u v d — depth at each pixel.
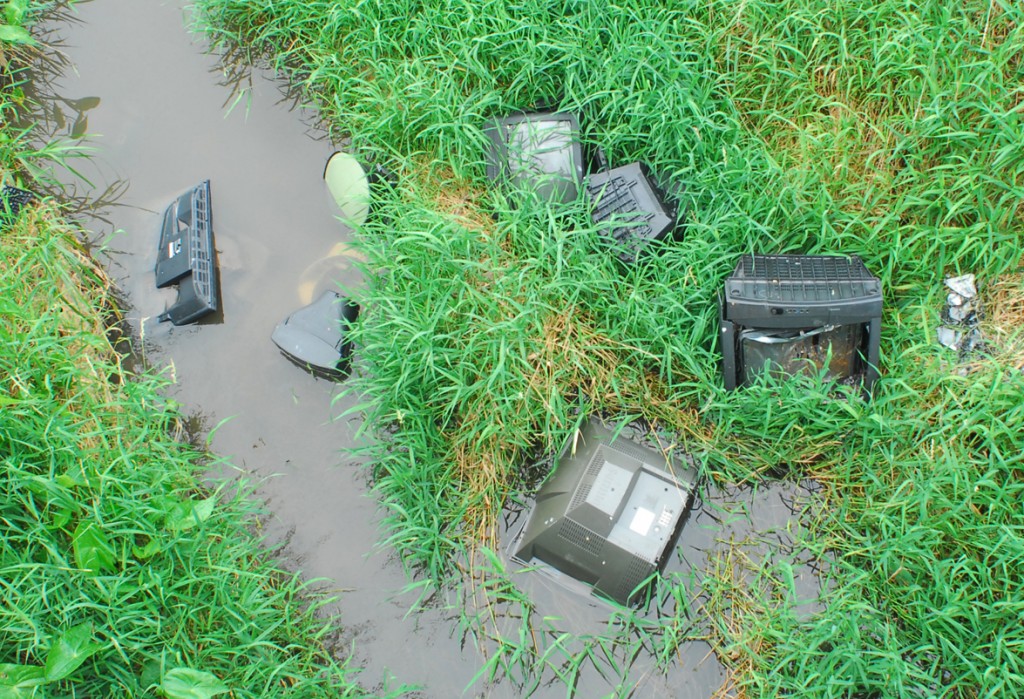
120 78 3.94
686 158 3.44
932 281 3.26
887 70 3.31
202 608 3.09
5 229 3.61
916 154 3.29
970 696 2.91
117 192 3.76
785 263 3.08
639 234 3.32
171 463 3.30
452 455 3.38
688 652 3.11
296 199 3.71
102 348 3.47
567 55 3.49
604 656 3.12
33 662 2.88
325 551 3.32
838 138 3.31
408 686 3.14
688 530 3.24
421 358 3.24
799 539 3.17
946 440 3.06
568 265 3.32
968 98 3.24
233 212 3.69
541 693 3.11
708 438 3.27
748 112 3.51
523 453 3.38
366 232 3.49
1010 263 3.17
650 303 3.27
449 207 3.63
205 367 3.53
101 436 3.18
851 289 2.93
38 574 2.88
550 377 3.30
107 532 2.98
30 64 3.96
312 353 3.38
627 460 3.09
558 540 3.04
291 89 3.90
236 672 3.01
